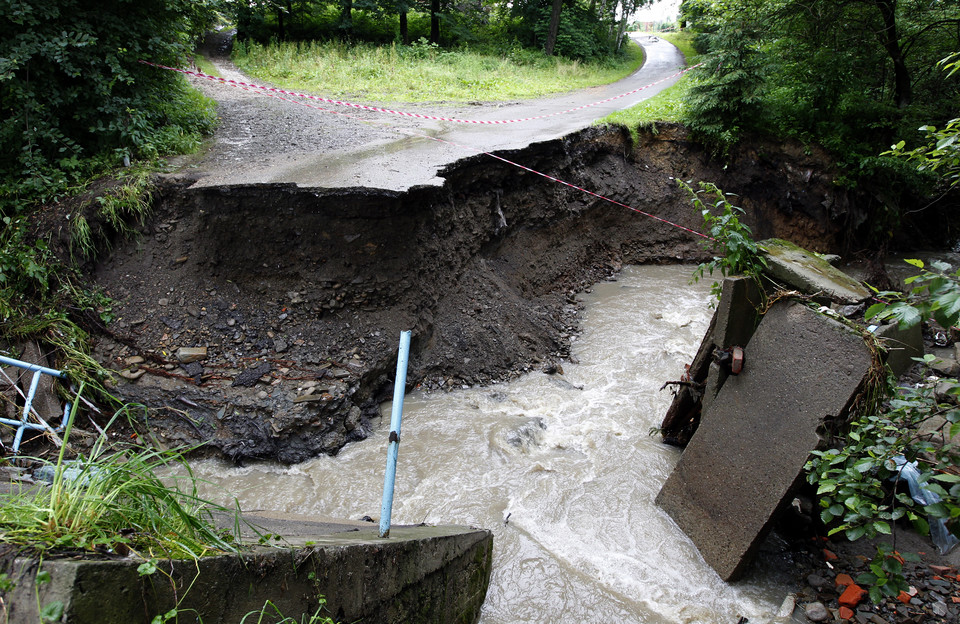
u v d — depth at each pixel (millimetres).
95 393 5734
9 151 6801
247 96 12492
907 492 4570
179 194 6910
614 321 8961
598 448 5840
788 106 12930
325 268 6641
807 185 12664
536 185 9500
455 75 17891
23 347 5656
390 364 6648
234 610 1835
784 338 4266
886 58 12961
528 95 16688
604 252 11539
